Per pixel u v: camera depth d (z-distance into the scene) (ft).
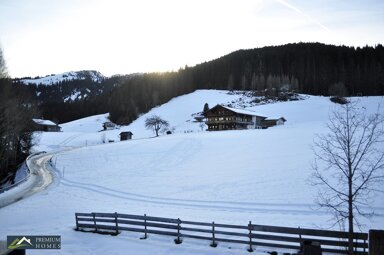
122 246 65.98
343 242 53.98
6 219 94.68
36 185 150.00
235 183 121.08
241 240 63.16
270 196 101.81
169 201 106.83
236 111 318.86
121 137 356.18
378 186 97.19
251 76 652.89
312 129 228.43
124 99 631.97
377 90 502.79
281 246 59.47
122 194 122.83
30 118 242.99
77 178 162.61
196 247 63.41
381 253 33.91
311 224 74.02
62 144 365.40
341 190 98.78
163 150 213.25
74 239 71.56
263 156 161.48
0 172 186.39
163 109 542.16
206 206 97.19
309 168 127.03
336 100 434.30
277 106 437.99
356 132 160.25
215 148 199.11
